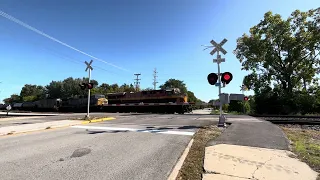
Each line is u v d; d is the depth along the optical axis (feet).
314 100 108.99
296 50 111.86
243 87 128.57
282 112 111.45
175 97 116.37
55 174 17.89
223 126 41.47
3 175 17.71
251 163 20.33
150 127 42.63
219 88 42.70
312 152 25.05
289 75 118.11
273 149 25.30
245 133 34.53
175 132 36.22
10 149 26.27
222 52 42.42
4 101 446.60
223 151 24.09
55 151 24.97
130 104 127.95
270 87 124.16
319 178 17.31
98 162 20.97
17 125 48.26
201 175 17.42
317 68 113.80
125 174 17.89
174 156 22.80
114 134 35.17
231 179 16.60
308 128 47.57
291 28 115.34
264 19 119.03
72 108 162.40
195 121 52.31
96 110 144.46
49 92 337.11
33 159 22.02
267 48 116.47
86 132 37.88
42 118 72.33
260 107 120.47
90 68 64.90
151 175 17.70
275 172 18.30
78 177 17.26
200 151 24.32
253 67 124.67
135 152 24.38
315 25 109.19
